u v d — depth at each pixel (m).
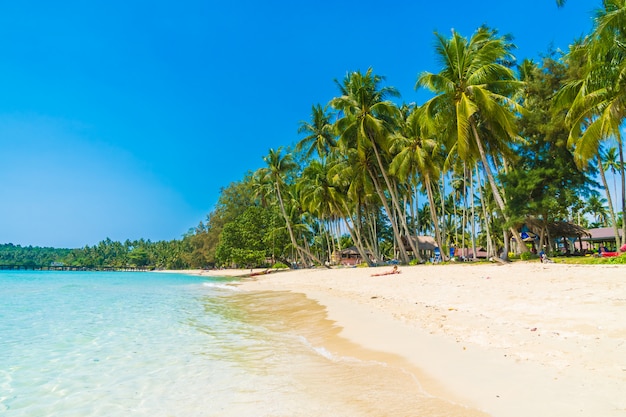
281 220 58.50
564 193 26.45
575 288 11.77
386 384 5.81
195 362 7.91
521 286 13.64
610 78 18.11
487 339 7.70
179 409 5.37
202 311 16.38
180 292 27.67
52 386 6.63
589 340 6.73
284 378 6.55
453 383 5.52
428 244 52.44
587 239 41.12
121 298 23.12
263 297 21.50
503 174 28.92
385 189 42.38
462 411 4.57
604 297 10.00
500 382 5.34
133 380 6.84
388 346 8.08
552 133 26.50
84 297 24.00
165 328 12.13
